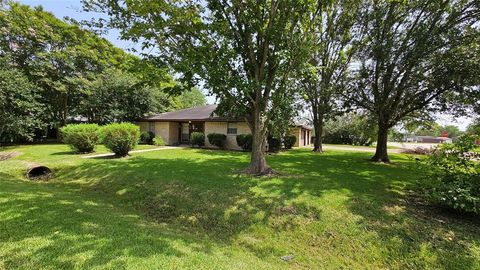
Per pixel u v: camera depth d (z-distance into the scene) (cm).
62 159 1133
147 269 288
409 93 1102
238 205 581
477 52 816
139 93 2267
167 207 612
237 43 818
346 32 1302
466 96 934
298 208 555
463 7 958
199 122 2189
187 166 959
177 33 723
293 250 444
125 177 812
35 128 1728
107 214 488
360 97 1202
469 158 527
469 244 429
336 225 493
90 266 281
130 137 1216
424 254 413
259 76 812
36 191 615
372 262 411
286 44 792
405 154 1758
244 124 1827
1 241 326
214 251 395
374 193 645
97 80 2094
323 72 1362
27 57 1875
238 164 1027
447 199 495
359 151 1900
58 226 387
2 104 1354
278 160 1222
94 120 2228
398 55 1005
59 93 2014
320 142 1747
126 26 692
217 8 746
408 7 1048
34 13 1894
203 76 722
